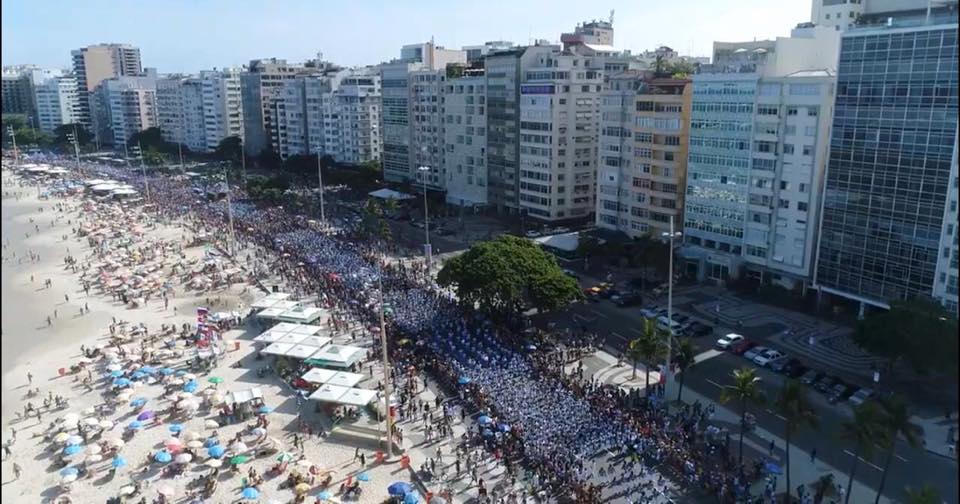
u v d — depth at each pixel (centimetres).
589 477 6969
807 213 11988
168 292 14050
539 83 17262
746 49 13862
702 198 13900
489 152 19712
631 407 8350
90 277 15325
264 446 7881
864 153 10531
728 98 12975
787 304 12031
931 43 9412
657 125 14688
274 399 9231
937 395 8606
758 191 12731
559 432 7688
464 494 6912
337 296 12750
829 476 6600
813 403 8588
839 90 10738
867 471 7144
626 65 18588
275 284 14200
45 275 15588
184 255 16838
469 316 11300
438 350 10019
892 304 9175
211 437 8150
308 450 7969
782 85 12006
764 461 7188
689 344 8381
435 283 13475
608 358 9981
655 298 12644
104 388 9656
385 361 7612
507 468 7175
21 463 7781
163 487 7238
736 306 12150
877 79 10156
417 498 6606
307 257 15475
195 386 9406
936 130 9544
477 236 17375
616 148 15862
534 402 8319
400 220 19475
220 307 13150
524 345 10138
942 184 9619
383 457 7662
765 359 9638
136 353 10675
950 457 7338
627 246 14525
